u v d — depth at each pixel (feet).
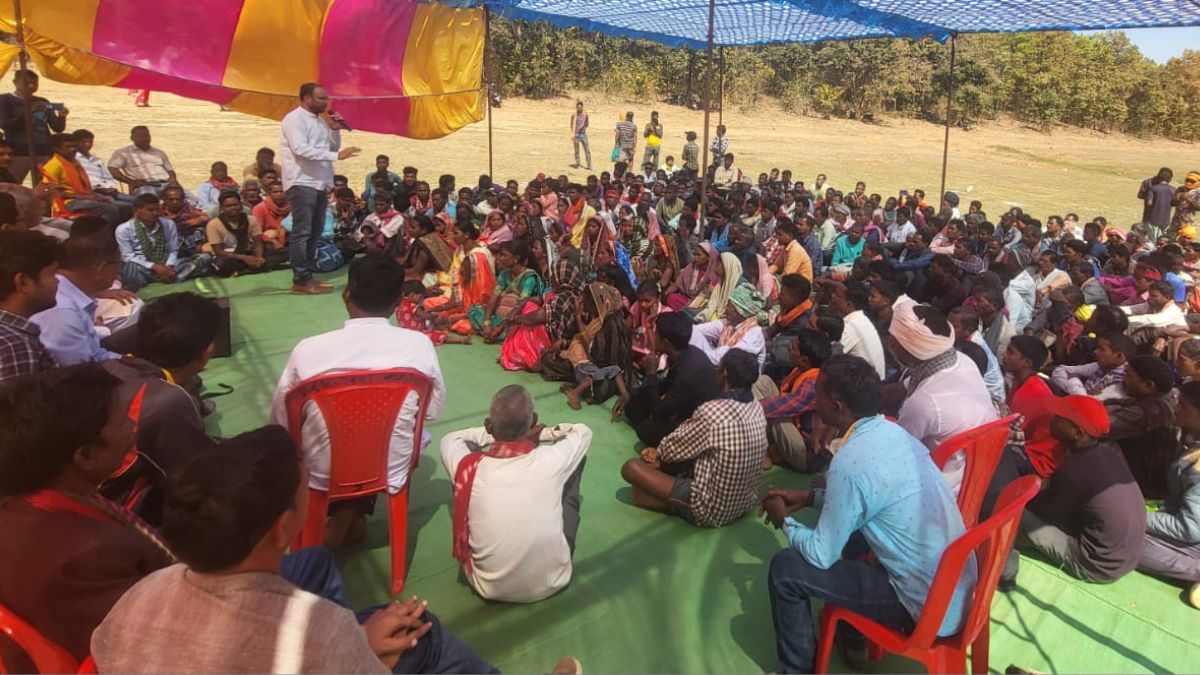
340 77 32.14
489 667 7.52
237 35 29.19
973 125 127.75
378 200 29.45
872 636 8.37
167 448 8.81
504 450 10.16
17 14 23.31
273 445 5.39
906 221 36.32
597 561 11.60
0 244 9.45
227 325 18.81
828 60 120.47
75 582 6.21
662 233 33.19
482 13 36.06
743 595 10.96
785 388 16.06
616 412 16.98
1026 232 30.09
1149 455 13.76
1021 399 13.42
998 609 11.01
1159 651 10.28
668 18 31.71
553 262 23.93
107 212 23.90
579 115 61.87
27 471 6.31
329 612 5.19
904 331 11.32
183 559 5.04
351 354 10.02
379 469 10.30
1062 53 133.08
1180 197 43.62
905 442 8.32
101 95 69.46
